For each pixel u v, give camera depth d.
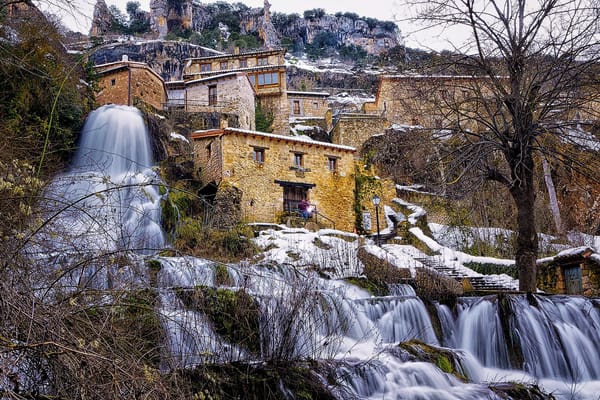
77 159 20.61
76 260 6.19
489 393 8.20
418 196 32.12
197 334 6.61
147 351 5.70
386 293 14.38
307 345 8.37
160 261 9.22
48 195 6.95
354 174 30.17
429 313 12.24
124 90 35.66
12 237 5.53
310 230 26.22
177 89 41.94
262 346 7.61
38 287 5.61
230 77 39.09
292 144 28.56
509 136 14.96
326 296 10.80
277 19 110.62
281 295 8.11
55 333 4.73
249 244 19.42
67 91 21.61
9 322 4.80
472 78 15.54
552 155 14.65
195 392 6.10
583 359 11.45
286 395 7.01
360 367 8.12
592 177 15.09
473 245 25.94
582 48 14.39
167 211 20.33
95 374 4.78
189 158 29.20
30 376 4.94
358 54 97.19
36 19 17.41
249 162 27.11
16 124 14.15
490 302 12.19
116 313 5.70
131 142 28.78
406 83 17.05
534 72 14.64
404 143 17.56
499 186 24.05
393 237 27.38
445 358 9.61
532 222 14.93
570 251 17.36
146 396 4.77
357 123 37.28
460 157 14.82
